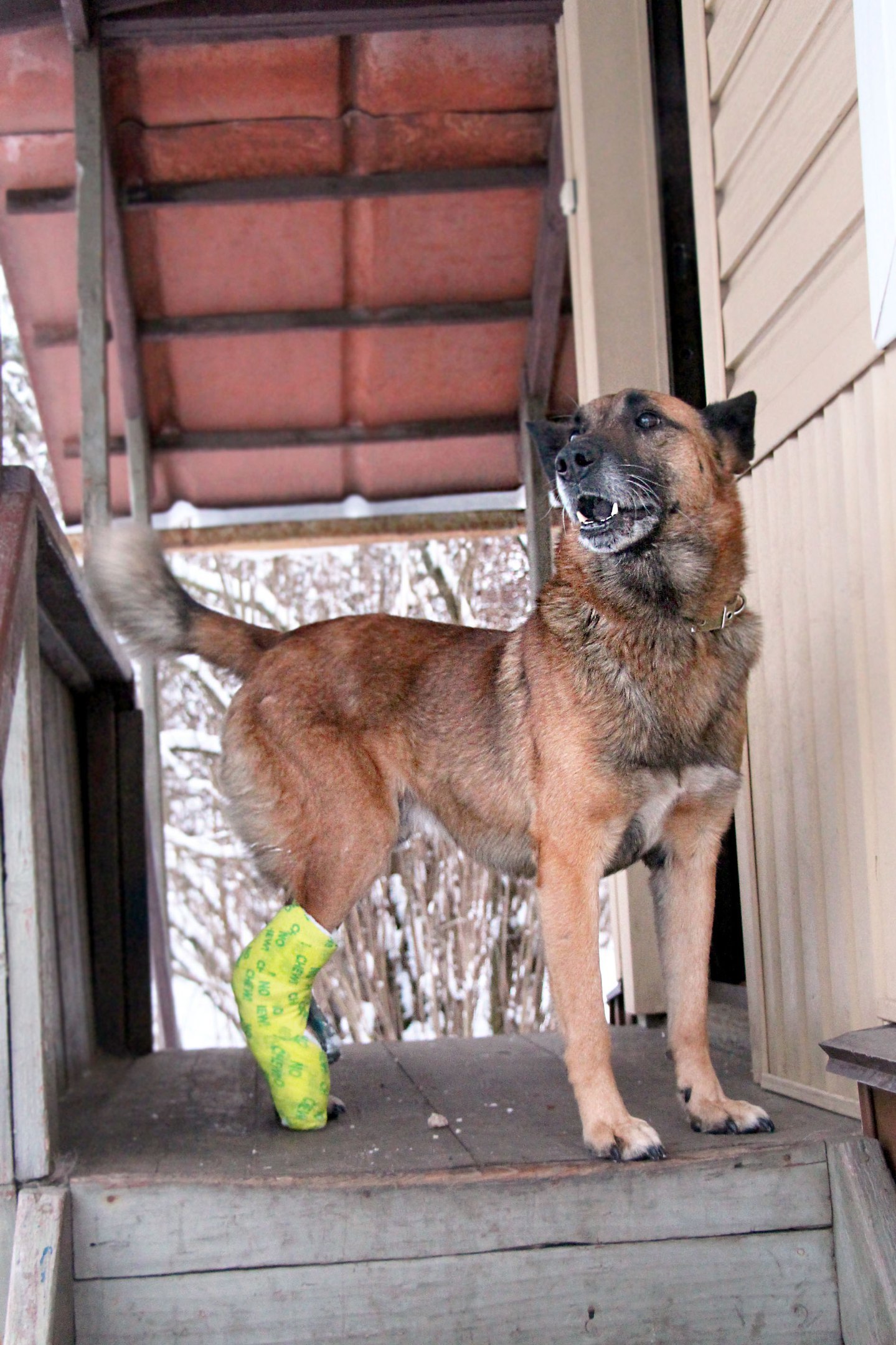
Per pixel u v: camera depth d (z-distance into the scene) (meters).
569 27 4.46
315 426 6.79
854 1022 2.45
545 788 2.54
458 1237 2.12
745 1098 2.74
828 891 2.55
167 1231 2.12
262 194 5.55
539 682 2.62
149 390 6.54
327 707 2.95
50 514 2.64
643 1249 2.14
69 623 3.45
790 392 2.70
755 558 2.97
